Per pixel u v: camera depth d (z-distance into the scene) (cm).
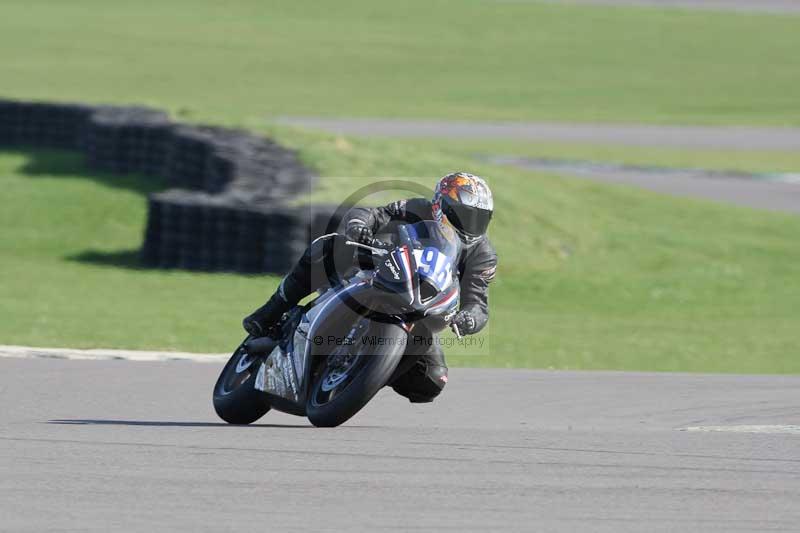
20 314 4612
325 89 15650
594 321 5416
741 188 9450
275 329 2503
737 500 1723
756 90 16375
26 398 2725
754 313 5800
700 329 5281
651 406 2884
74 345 3919
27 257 6700
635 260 6950
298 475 1844
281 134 8369
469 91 15838
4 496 1673
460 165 8006
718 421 2650
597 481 1836
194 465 1906
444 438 2211
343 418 2277
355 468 1903
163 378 3153
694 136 12688
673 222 7844
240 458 1970
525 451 2077
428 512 1625
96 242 7225
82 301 5094
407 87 16025
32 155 9844
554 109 14638
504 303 5891
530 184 8038
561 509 1655
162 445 2084
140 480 1789
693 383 3328
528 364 4128
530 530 1545
